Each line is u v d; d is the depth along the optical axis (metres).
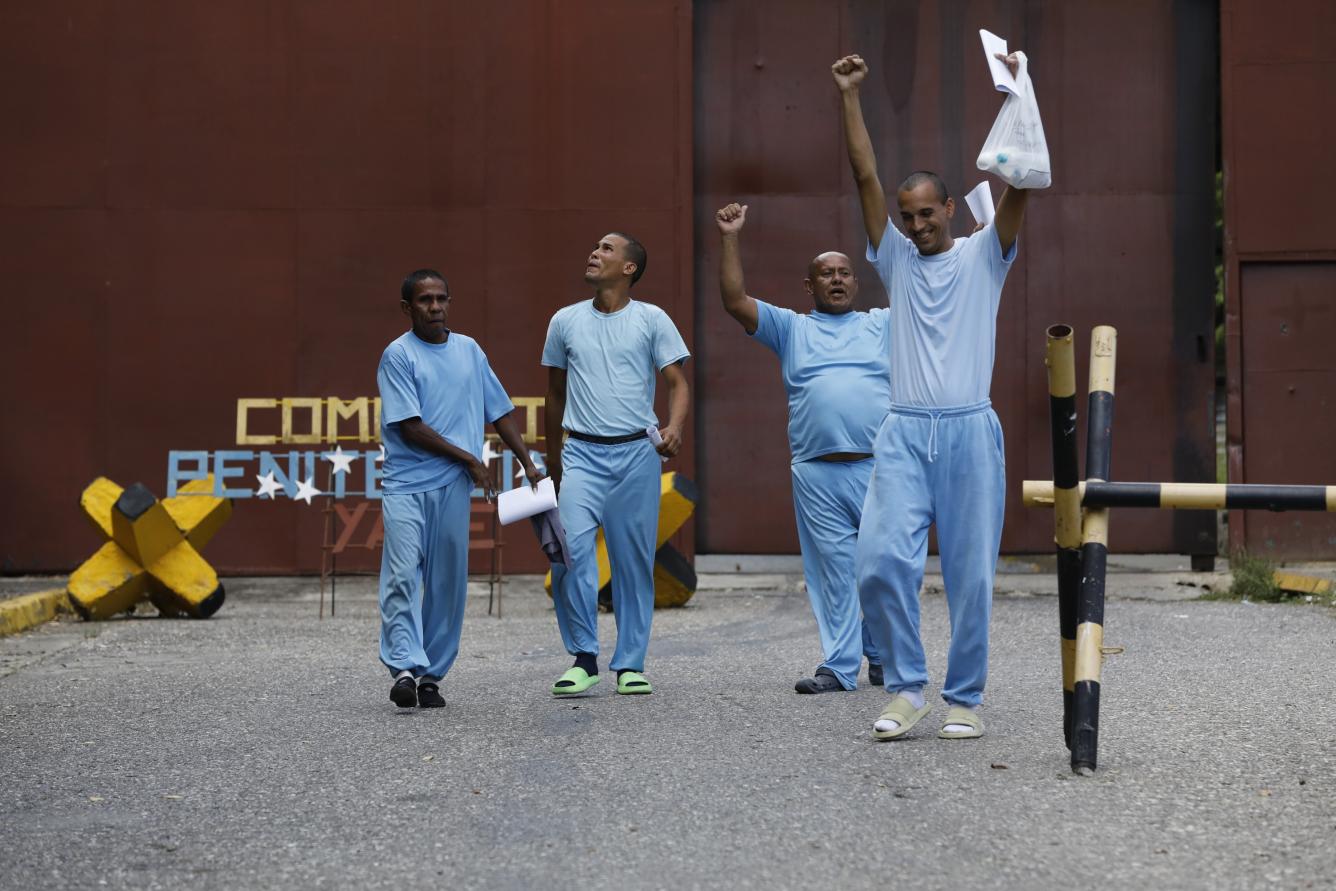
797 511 14.34
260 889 7.70
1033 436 25.88
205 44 25.67
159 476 25.58
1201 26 25.94
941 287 11.09
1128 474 25.88
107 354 25.58
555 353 14.23
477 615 21.14
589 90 25.67
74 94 25.59
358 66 25.70
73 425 25.56
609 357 13.85
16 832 8.93
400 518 13.14
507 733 11.68
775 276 26.06
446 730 11.87
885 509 11.13
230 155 25.66
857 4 26.06
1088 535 10.12
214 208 25.66
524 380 25.66
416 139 25.70
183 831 8.89
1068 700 10.30
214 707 13.16
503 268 25.67
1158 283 25.88
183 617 21.17
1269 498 9.76
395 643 12.95
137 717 12.70
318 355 25.67
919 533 11.16
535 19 25.67
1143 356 25.86
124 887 7.79
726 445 26.05
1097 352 10.70
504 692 13.84
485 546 21.31
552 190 25.66
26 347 25.53
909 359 11.16
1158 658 15.47
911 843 8.25
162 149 25.64
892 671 11.30
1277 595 21.72
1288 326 25.77
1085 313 25.91
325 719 12.48
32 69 25.58
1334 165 25.59
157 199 25.64
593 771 10.21
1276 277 25.75
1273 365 25.77
